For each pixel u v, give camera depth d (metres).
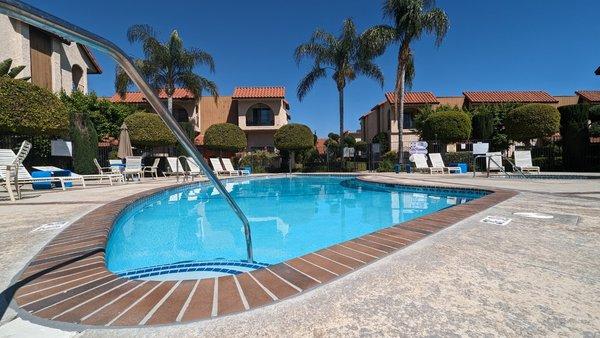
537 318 1.46
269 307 1.62
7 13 1.20
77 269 2.21
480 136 21.44
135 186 9.60
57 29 1.37
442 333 1.34
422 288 1.81
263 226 5.52
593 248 2.58
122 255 3.73
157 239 4.57
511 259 2.31
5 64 11.86
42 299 1.74
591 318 1.45
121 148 14.48
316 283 1.92
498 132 21.70
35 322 1.51
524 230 3.23
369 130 35.44
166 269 3.18
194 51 20.64
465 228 3.33
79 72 19.95
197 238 4.64
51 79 16.62
